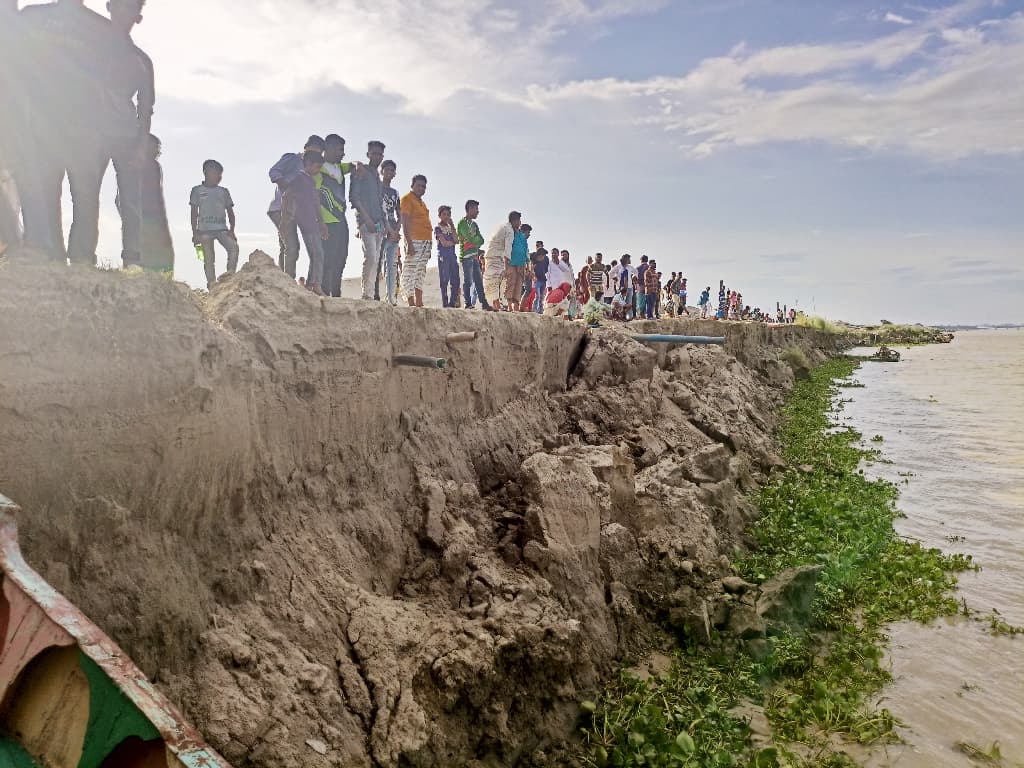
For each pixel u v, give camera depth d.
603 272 21.95
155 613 4.64
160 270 5.90
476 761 5.74
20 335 4.16
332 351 6.86
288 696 4.96
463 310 9.92
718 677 7.59
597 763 6.20
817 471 16.28
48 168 5.20
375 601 6.21
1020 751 6.91
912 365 50.94
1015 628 9.27
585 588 7.70
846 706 7.36
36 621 2.96
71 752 2.76
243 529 5.73
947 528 13.36
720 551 10.45
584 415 12.34
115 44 5.59
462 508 7.96
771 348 34.31
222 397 5.48
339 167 9.38
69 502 4.40
